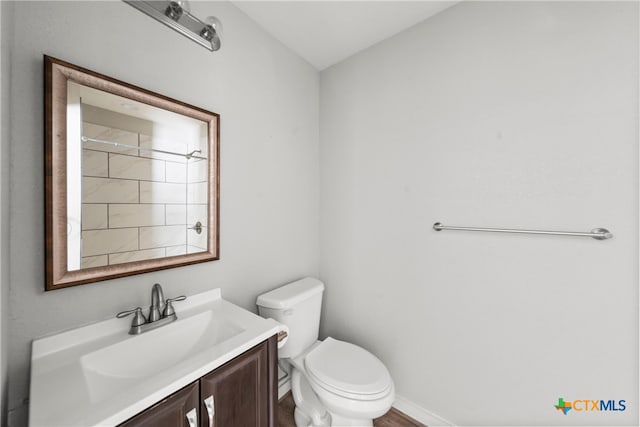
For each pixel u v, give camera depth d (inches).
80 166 31.7
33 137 28.9
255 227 54.9
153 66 38.5
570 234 38.3
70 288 31.8
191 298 43.6
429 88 53.1
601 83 36.7
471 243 48.4
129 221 36.1
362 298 64.5
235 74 50.1
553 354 41.0
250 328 36.1
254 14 52.0
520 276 43.6
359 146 64.4
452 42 50.1
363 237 64.1
